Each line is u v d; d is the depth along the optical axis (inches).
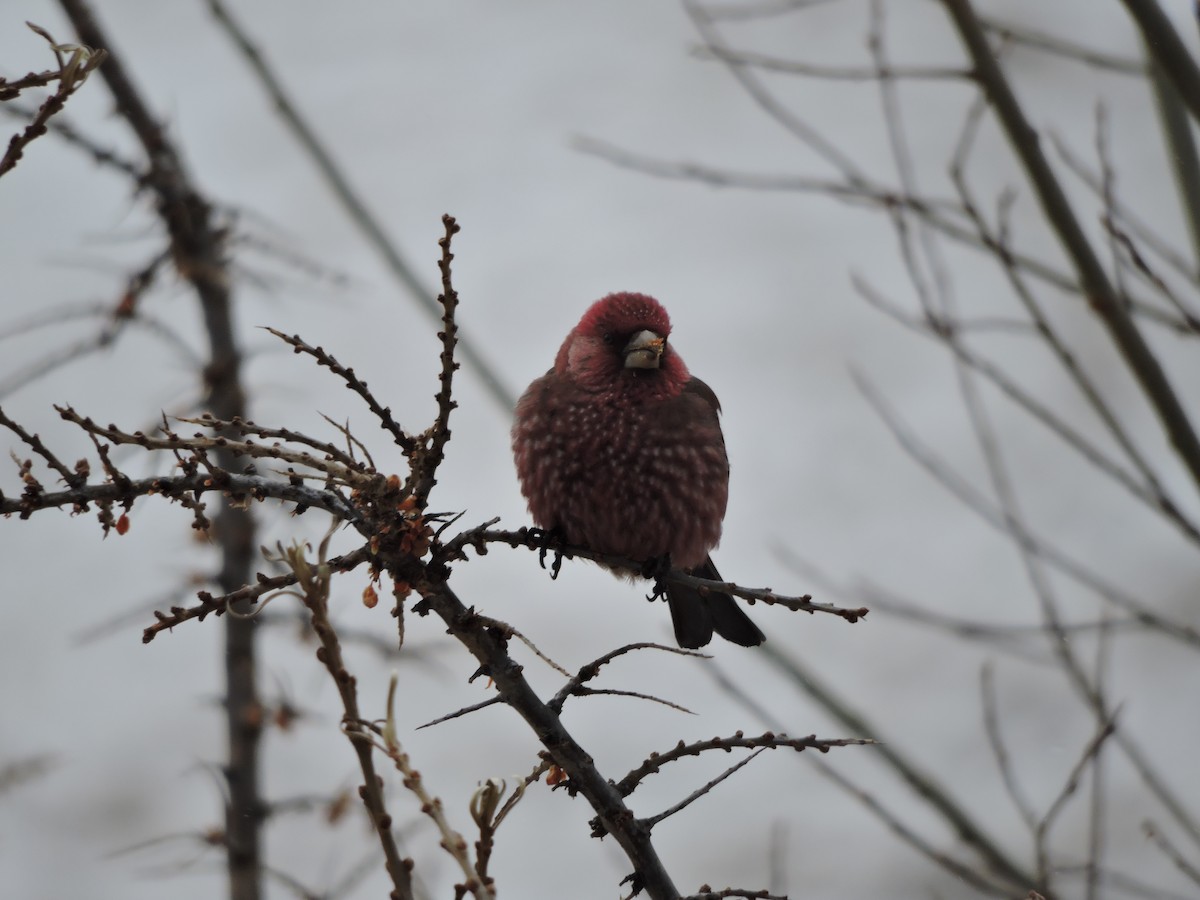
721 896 235.1
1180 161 302.5
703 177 335.0
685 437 389.4
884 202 314.0
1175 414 287.6
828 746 232.2
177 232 414.3
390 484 225.3
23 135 192.2
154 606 387.9
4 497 201.9
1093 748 290.8
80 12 418.3
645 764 240.1
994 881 300.7
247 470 239.0
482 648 235.8
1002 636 314.7
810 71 318.7
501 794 187.3
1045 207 295.9
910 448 324.2
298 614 392.2
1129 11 278.2
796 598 255.1
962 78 301.9
